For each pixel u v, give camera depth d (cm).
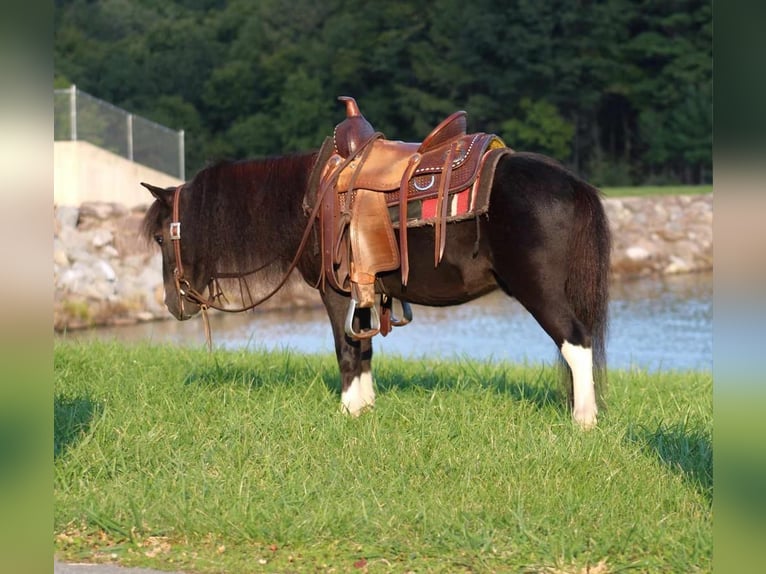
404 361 1078
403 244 668
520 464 596
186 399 773
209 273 771
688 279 2920
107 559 508
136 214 2361
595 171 5169
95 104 2519
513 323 2005
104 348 1073
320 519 531
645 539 503
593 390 659
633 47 5150
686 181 5225
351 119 710
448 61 5150
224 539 525
